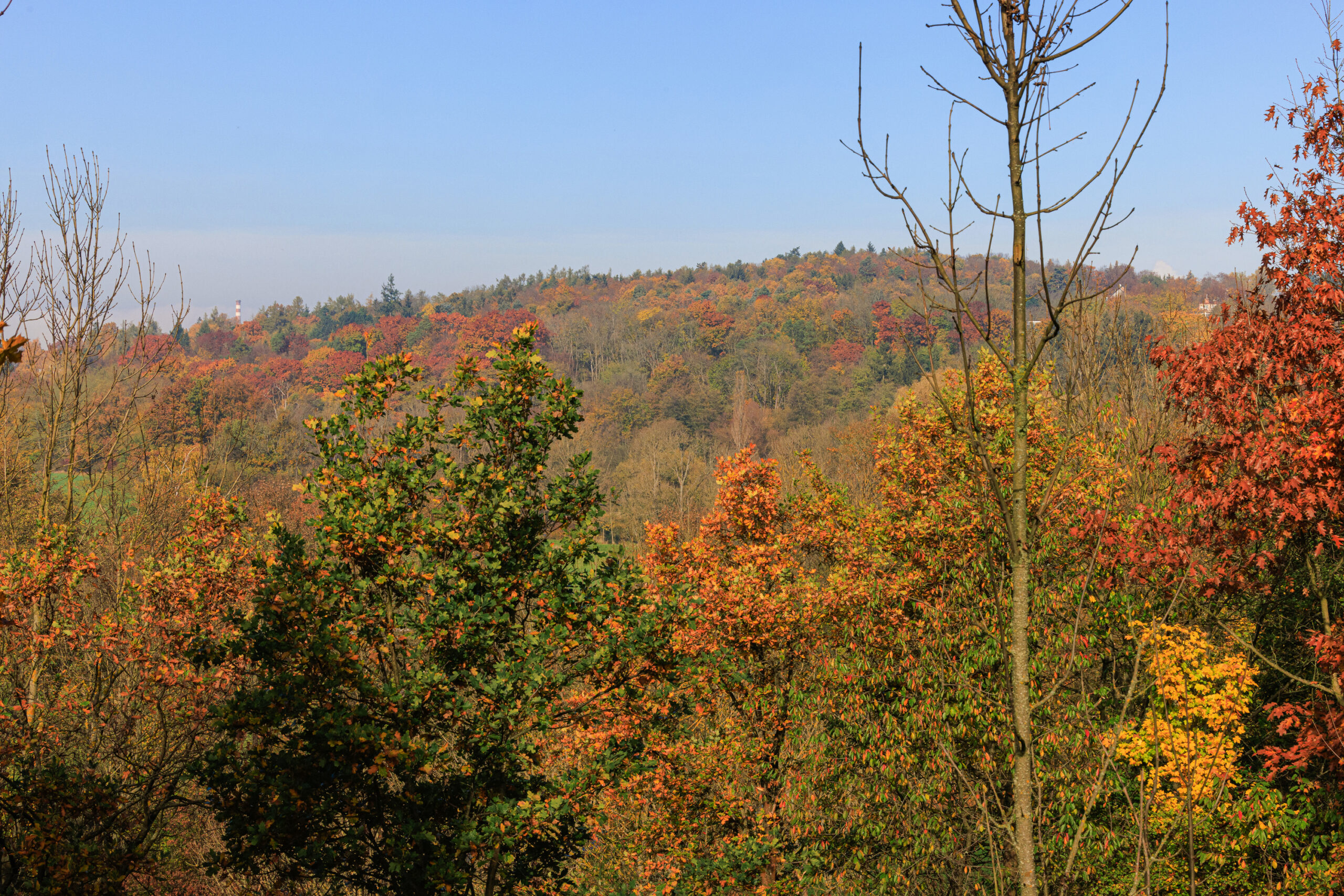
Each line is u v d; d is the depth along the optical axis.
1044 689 14.02
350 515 11.51
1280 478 12.23
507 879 12.80
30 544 21.33
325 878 11.49
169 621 15.21
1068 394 10.02
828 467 60.56
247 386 96.94
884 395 107.94
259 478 65.94
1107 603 14.02
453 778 12.06
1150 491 16.89
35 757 14.08
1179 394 13.77
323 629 10.73
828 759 16.75
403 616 11.65
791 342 133.88
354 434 12.33
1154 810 13.25
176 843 17.83
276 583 11.22
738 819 18.83
